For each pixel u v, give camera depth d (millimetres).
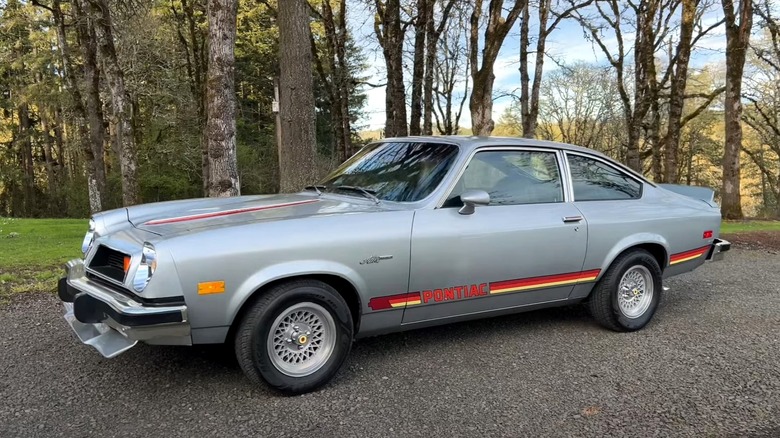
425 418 3182
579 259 4488
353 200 4125
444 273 3857
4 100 32125
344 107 20625
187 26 24531
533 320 5180
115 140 25984
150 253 3055
